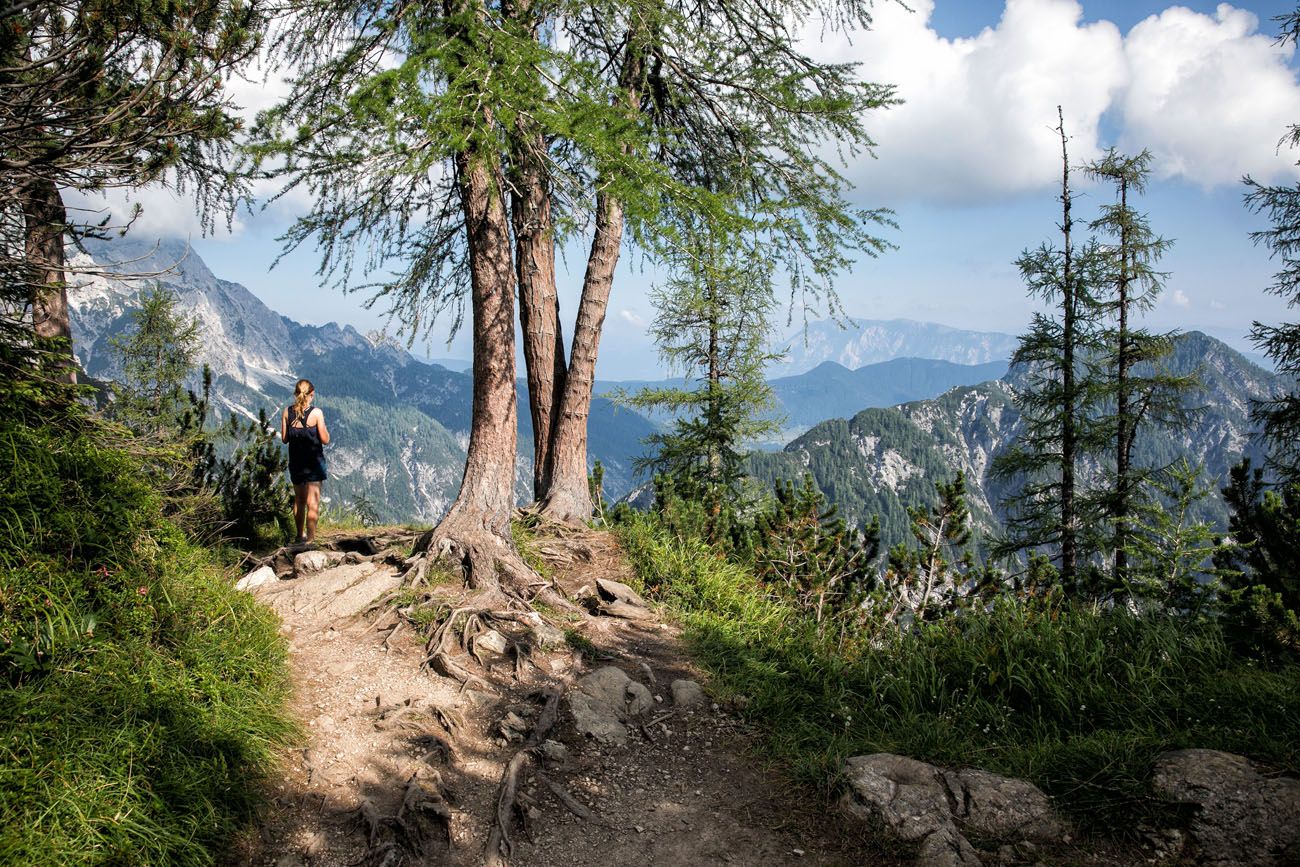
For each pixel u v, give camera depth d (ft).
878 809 12.70
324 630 19.36
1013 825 12.13
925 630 21.56
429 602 20.65
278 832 11.58
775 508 30.60
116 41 13.87
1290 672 14.55
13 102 13.07
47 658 11.48
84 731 10.46
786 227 26.18
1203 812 11.34
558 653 19.54
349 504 43.73
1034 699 16.19
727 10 31.32
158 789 10.44
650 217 18.40
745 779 14.85
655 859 12.19
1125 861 11.24
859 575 27.20
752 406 57.41
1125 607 19.06
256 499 29.48
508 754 14.88
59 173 13.89
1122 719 14.75
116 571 13.64
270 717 13.85
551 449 33.63
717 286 48.14
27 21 12.82
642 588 25.91
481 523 23.34
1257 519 17.03
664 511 32.81
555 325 33.73
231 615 16.22
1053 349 56.70
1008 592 24.61
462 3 18.45
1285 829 10.81
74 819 9.26
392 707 15.76
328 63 22.56
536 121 18.83
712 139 33.47
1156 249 54.34
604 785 14.35
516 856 11.95
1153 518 27.73
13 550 12.41
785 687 18.80
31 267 15.37
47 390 15.26
